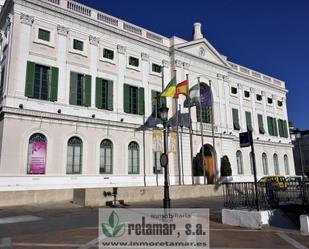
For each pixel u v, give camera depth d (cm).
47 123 1941
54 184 1902
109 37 2375
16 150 1792
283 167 3669
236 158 3114
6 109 1786
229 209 1112
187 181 2541
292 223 1138
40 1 2031
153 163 2433
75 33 2195
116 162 2220
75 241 816
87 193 1608
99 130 2175
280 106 3881
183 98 2689
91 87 2206
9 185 1739
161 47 2675
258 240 838
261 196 1136
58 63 2075
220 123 2973
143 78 2520
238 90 3325
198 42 2878
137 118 2408
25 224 1095
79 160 2056
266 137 3525
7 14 2091
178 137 2494
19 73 1894
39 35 2028
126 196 1773
